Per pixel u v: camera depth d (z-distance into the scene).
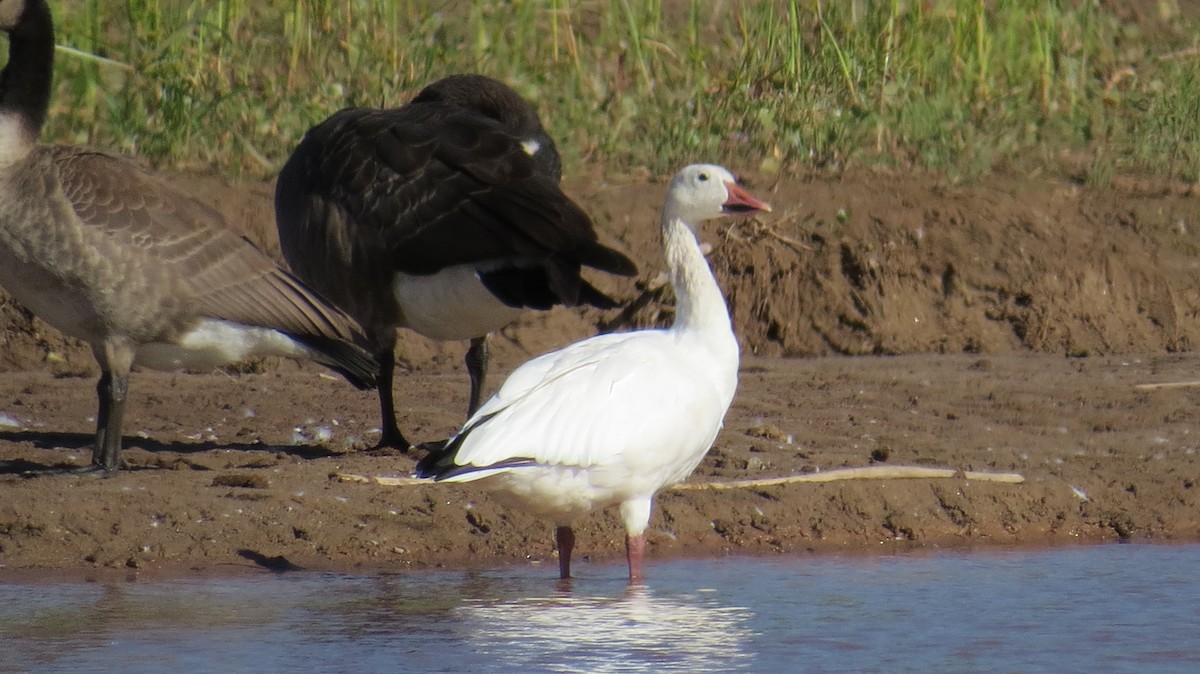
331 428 13.51
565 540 10.17
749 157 19.31
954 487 12.02
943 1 21.70
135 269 11.22
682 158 19.09
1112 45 24.09
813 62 20.67
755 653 8.78
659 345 10.01
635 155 19.16
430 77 19.81
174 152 18.22
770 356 16.62
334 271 12.48
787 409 14.21
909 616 9.62
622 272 11.47
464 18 21.58
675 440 9.65
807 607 9.77
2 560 10.38
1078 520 11.92
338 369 12.04
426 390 14.84
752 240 17.20
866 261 17.05
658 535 11.30
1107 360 16.31
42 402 14.09
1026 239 17.61
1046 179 19.19
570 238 11.54
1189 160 20.02
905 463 12.50
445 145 12.17
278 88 19.66
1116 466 12.76
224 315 11.52
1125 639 9.18
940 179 18.80
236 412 13.97
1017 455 12.88
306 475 11.72
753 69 20.64
